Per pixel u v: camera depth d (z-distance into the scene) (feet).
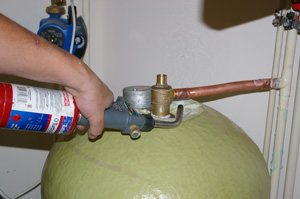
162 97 2.20
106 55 3.93
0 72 1.57
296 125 2.56
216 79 3.04
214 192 1.87
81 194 1.91
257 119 2.86
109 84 3.99
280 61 2.61
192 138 2.06
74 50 3.10
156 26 3.36
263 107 2.80
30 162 3.79
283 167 2.80
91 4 3.77
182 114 2.17
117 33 3.74
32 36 1.55
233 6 2.78
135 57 3.63
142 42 3.53
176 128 2.13
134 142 2.02
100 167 1.94
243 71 2.85
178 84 3.33
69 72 1.61
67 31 2.98
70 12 3.02
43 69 1.58
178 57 3.26
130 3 3.53
